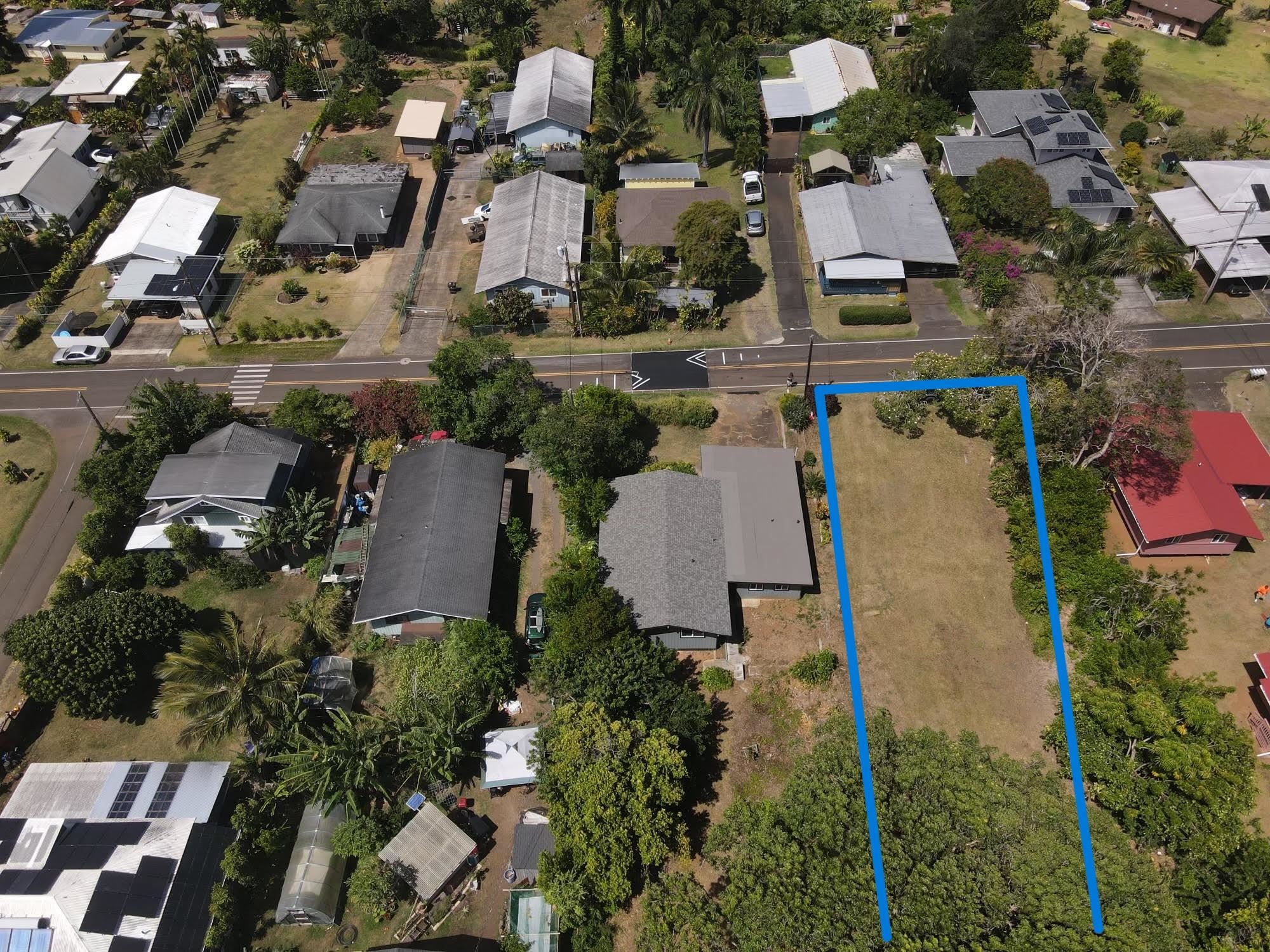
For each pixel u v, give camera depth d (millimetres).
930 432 74812
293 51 129250
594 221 100750
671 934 42688
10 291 93750
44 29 133125
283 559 66938
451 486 67062
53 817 50562
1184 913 43688
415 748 52781
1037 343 69562
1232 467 66750
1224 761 47656
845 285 88875
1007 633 60969
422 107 117250
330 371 84125
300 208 98438
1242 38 130875
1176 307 85250
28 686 55875
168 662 54062
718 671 58812
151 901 46500
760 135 111250
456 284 93125
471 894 49812
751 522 65000
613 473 70562
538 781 51531
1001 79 112312
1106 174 95875
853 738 48406
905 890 41094
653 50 125375
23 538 69625
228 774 52719
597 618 55094
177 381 83438
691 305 85375
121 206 103312
